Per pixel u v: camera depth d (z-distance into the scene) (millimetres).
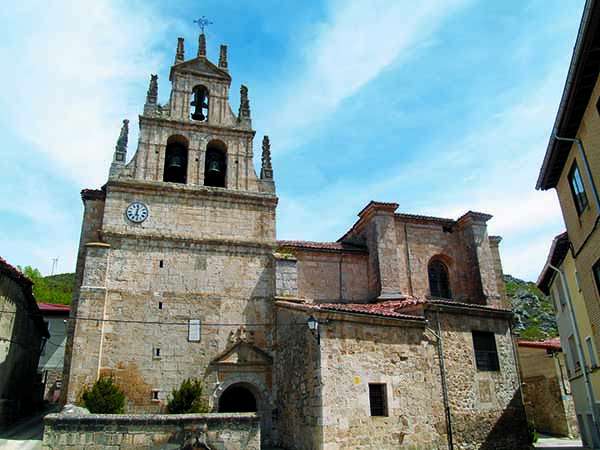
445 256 32781
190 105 29391
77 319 22500
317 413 18875
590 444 23625
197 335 24312
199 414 17516
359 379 19953
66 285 76938
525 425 23859
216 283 25531
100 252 23984
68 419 16609
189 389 22062
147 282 24500
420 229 32750
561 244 22688
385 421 19938
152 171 26922
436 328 22922
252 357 24438
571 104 15883
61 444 16375
